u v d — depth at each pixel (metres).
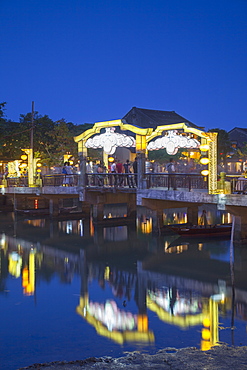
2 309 13.52
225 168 33.88
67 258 20.75
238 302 13.91
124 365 9.24
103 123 26.16
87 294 15.05
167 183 23.12
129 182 25.92
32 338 11.23
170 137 24.92
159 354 9.83
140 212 37.78
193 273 17.58
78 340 11.02
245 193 19.27
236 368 8.88
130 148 36.03
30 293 15.16
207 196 19.70
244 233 19.95
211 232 24.09
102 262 19.86
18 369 9.23
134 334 11.31
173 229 23.45
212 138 19.50
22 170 40.81
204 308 13.38
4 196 40.16
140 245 23.28
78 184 29.00
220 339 10.80
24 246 23.72
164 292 15.16
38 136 47.16
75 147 44.22
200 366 9.01
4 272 18.14
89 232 27.64
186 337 11.02
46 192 32.19
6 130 47.81
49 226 30.33
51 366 9.33
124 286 15.94
